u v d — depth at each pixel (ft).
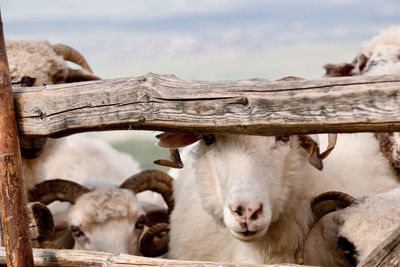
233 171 25.16
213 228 30.53
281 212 26.50
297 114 19.16
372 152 31.30
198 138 27.40
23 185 23.77
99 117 22.26
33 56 37.68
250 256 28.37
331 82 18.80
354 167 30.14
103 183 35.32
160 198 38.01
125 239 33.35
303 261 27.81
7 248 23.57
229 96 20.15
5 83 23.59
